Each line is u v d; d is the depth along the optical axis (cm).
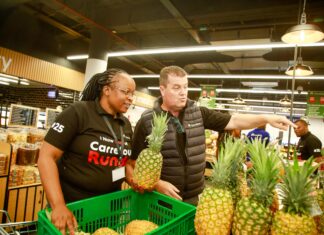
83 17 755
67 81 1115
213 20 746
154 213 150
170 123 206
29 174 370
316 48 920
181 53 1185
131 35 1020
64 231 113
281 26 807
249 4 662
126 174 181
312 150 546
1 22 841
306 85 1442
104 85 175
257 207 94
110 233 127
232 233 103
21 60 916
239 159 119
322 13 642
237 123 219
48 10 894
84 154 163
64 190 165
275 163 102
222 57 1153
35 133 465
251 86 1620
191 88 1703
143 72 1481
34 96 1343
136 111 1756
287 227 89
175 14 711
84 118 167
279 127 191
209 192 106
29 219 369
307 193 93
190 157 207
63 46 1102
